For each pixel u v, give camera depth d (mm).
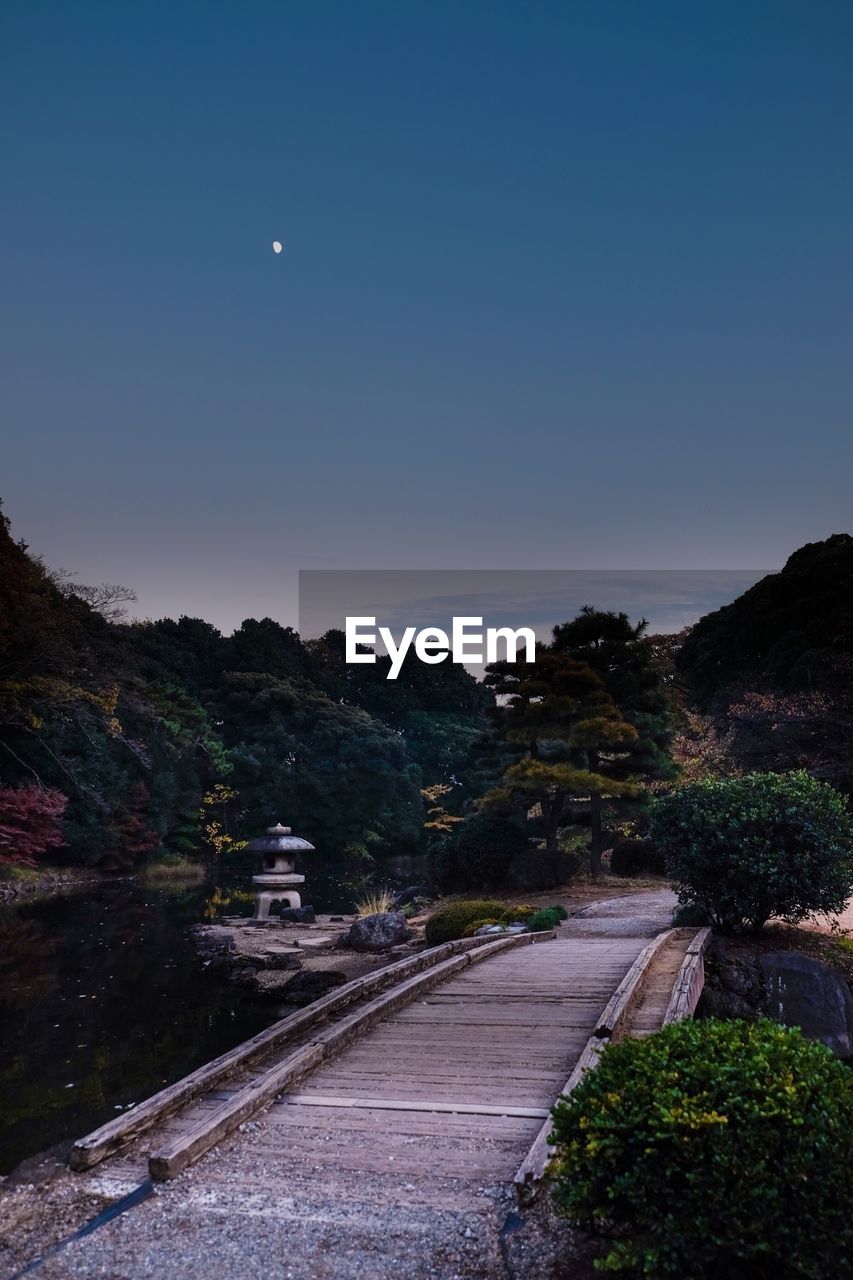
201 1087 7164
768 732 25906
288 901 24766
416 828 55812
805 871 13500
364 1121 6590
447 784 60750
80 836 39125
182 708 50094
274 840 25250
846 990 12336
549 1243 4727
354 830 52875
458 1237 4883
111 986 15867
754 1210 3957
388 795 53500
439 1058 8109
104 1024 12930
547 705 23500
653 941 12539
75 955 19297
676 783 25500
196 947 20188
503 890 22781
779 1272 4074
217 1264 4688
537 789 24641
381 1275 4547
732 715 27562
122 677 41312
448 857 24047
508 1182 5504
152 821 44656
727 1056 4484
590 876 23734
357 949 18641
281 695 55469
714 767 27172
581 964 12148
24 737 38188
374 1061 8078
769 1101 4078
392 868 51469
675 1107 4176
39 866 38250
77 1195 5562
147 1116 6457
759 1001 12398
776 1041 4641
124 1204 5387
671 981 10570
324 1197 5387
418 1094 7152
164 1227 5086
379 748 54062
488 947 13250
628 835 26938
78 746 40125
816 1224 3912
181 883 38719
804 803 13766
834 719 24812
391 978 11469
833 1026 12039
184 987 15734
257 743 54219
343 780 52219
